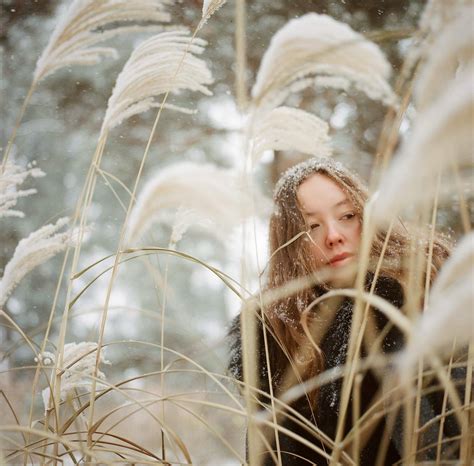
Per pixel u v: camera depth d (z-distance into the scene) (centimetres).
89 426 123
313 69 88
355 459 87
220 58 521
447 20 61
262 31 505
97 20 138
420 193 40
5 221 658
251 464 96
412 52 72
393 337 132
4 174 148
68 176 698
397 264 141
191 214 131
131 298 736
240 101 96
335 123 518
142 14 138
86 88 619
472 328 39
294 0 473
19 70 616
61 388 137
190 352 124
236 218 98
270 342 167
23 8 578
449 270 45
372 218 80
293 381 147
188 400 109
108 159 661
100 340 128
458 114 37
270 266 171
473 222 309
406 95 81
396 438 113
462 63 52
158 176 99
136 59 139
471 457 85
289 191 169
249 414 98
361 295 82
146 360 502
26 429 99
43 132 674
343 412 88
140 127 603
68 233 141
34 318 657
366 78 85
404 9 455
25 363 454
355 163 495
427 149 38
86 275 701
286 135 131
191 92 568
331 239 156
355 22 463
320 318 149
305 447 151
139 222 112
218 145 644
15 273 140
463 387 112
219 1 138
